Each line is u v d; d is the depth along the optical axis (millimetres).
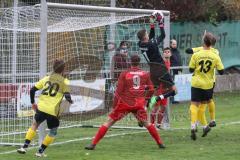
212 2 57812
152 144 30094
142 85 28438
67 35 35281
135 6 55312
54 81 26703
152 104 31891
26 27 33156
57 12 32875
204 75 31609
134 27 35969
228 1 58500
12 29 32875
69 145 29766
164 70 33438
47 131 29562
